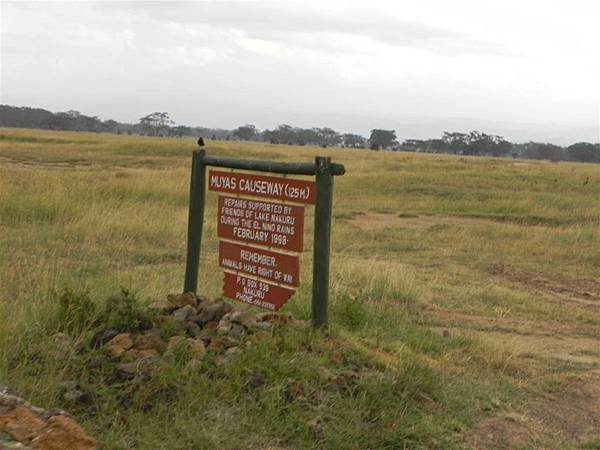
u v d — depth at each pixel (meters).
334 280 9.34
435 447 4.55
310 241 13.65
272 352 5.21
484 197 25.12
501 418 5.18
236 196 6.57
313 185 5.92
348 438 4.43
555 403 5.70
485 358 6.62
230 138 178.50
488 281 11.20
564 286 11.27
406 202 23.44
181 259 11.00
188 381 4.73
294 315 6.95
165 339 5.43
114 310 5.66
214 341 5.36
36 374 4.68
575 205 23.48
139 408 4.45
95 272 9.28
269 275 6.28
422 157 59.56
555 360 6.94
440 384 5.45
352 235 15.55
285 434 4.40
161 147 48.00
